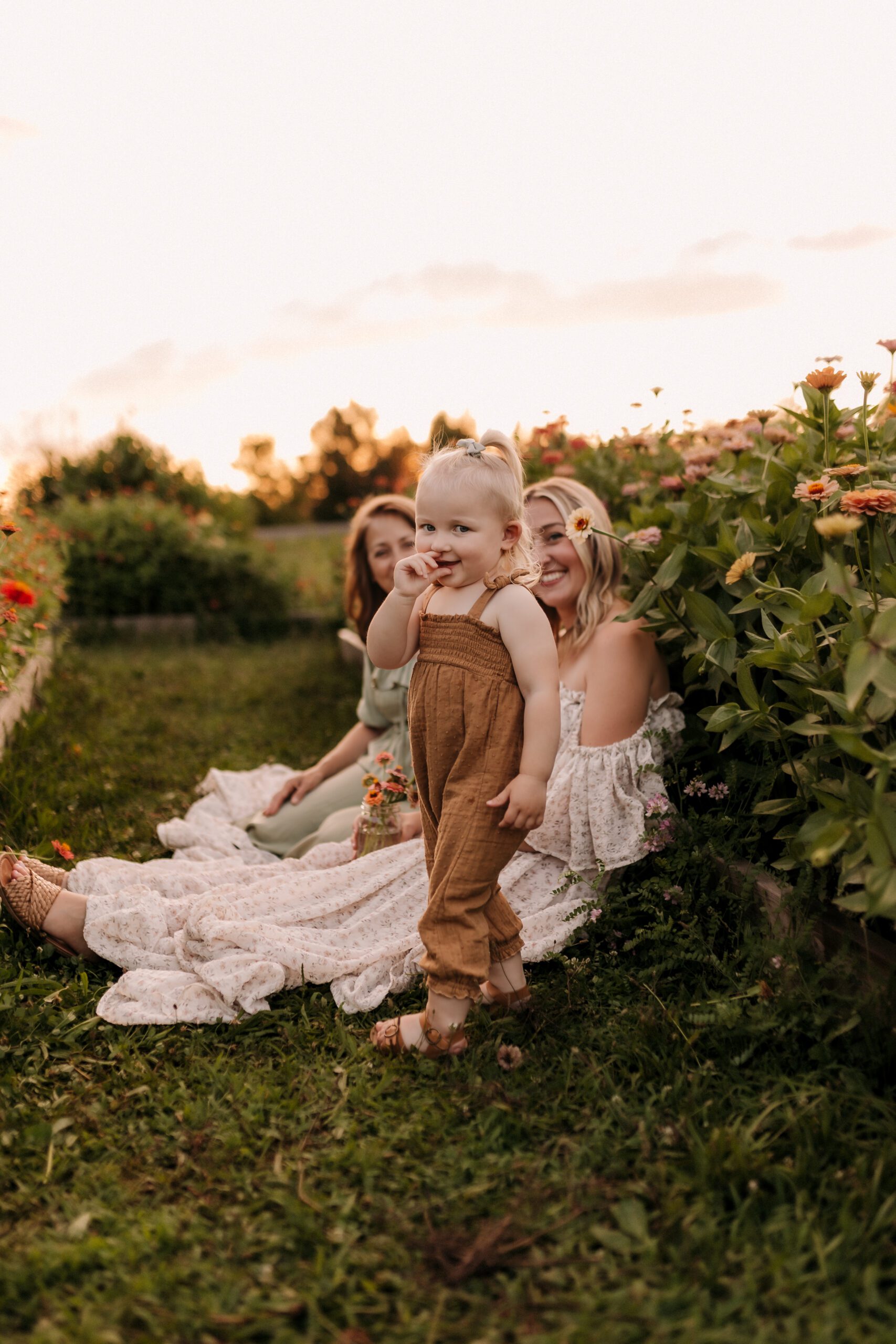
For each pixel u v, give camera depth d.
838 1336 1.38
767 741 2.48
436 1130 1.87
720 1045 2.02
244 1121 1.90
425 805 2.20
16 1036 2.18
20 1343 1.40
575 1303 1.47
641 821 2.58
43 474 12.59
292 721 5.51
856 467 2.28
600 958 2.46
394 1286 1.50
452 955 2.02
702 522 2.91
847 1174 1.66
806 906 2.18
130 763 4.49
